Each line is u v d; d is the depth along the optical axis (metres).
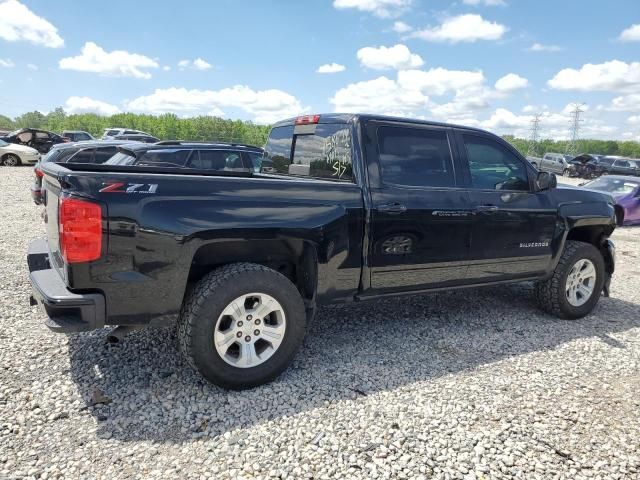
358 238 3.57
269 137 4.96
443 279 4.14
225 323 3.18
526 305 5.39
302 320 3.34
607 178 14.27
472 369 3.65
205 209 2.96
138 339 3.90
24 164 23.17
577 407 3.13
